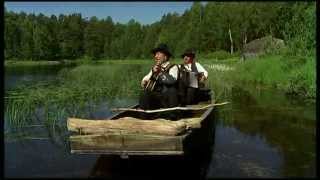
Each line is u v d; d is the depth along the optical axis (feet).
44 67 164.55
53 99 47.29
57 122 35.60
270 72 67.92
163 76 27.35
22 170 22.80
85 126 22.90
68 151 26.55
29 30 252.62
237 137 30.12
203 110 30.53
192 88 30.78
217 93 54.13
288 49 70.49
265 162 23.97
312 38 60.03
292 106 43.16
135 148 21.75
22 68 153.79
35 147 27.55
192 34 180.55
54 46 261.65
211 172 22.41
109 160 24.48
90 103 46.39
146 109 27.63
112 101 48.39
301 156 25.23
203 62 123.03
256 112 40.19
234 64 105.81
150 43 246.27
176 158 24.14
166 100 27.17
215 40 172.65
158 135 21.74
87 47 273.13
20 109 40.24
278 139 29.25
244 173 22.18
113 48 271.90
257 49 115.03
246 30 151.12
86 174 22.18
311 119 36.14
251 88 61.31
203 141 26.27
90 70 108.78
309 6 66.64
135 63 187.93
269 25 125.90
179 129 21.84
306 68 53.36
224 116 38.40
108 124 22.74
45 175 22.02
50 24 263.90
